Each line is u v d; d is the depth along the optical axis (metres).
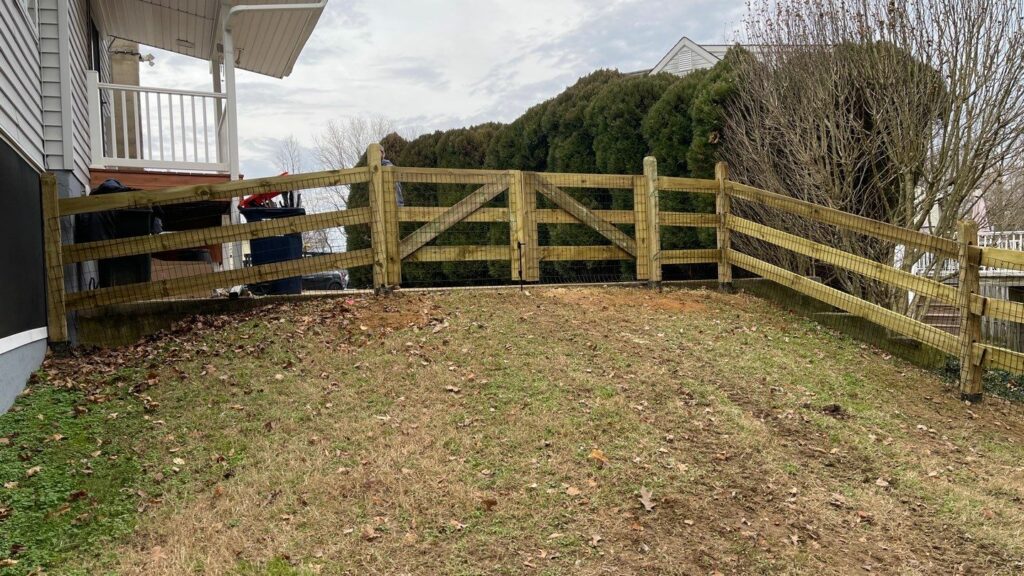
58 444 4.85
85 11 10.28
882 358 8.07
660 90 12.62
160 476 4.54
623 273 12.81
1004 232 12.62
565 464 4.80
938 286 7.43
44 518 4.04
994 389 7.61
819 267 10.61
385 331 7.07
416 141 19.73
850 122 9.33
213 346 6.69
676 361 6.91
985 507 4.83
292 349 6.60
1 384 5.20
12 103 5.84
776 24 10.20
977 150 8.59
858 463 5.38
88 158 9.60
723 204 9.94
